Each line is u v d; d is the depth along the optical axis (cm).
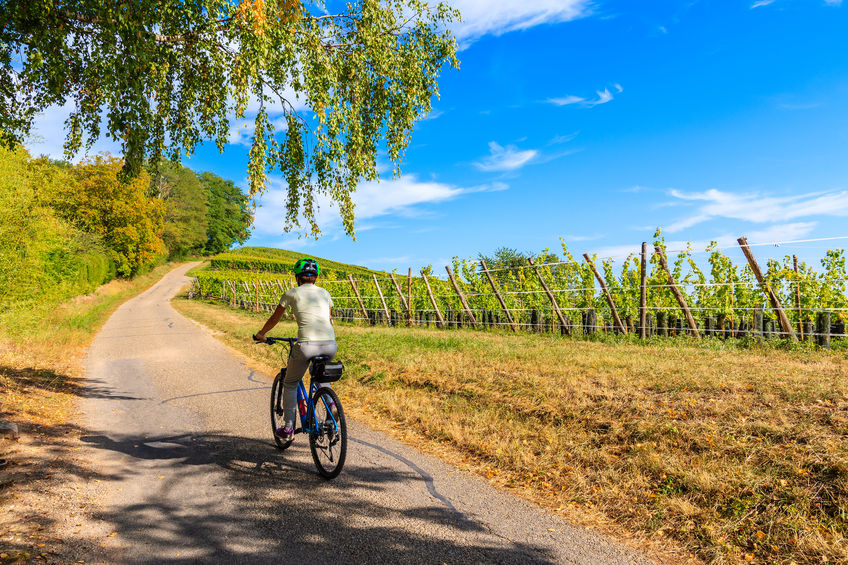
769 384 559
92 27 623
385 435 577
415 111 975
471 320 1644
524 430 548
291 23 734
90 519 348
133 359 1186
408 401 692
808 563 301
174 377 945
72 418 629
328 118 825
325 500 391
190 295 4972
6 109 696
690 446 452
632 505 384
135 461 479
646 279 1166
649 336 1150
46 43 604
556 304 1415
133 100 626
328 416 435
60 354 1169
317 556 307
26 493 377
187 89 804
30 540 308
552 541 334
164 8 617
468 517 368
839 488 352
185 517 358
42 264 1418
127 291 5191
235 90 684
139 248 5772
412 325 1842
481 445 514
